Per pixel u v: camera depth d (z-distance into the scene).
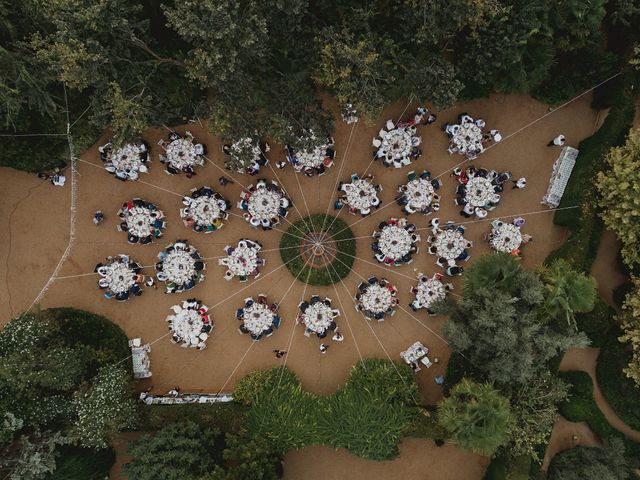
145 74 19.19
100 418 19.81
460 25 18.03
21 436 19.53
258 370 23.30
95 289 23.27
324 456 23.66
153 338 23.45
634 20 20.91
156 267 23.09
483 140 23.30
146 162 23.00
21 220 23.02
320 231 23.34
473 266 20.22
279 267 23.48
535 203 23.67
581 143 23.06
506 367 18.81
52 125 21.08
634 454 22.14
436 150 23.42
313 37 18.19
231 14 15.98
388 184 23.55
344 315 23.55
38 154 21.64
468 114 23.38
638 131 19.64
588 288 18.78
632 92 21.84
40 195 23.02
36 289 23.12
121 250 23.22
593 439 22.86
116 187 23.14
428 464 23.64
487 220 23.58
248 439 21.31
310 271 23.31
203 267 23.22
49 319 21.33
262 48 16.98
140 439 20.72
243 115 18.59
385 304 22.67
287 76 18.86
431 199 22.69
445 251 22.66
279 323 23.41
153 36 20.36
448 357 23.59
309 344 23.66
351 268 23.44
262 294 23.45
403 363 23.59
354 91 18.06
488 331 19.08
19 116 20.12
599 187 20.25
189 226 23.14
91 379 21.34
